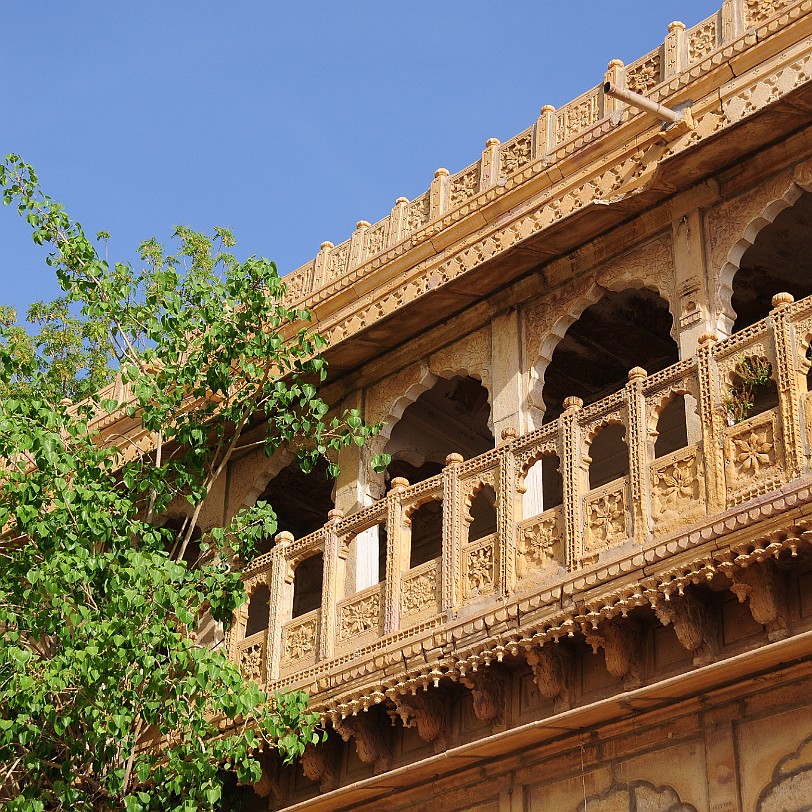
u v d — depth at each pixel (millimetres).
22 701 10672
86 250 12180
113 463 14641
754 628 9695
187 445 14477
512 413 12438
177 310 12164
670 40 12375
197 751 10953
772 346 9867
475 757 10836
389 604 11570
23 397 11930
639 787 10000
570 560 10438
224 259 12469
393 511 11930
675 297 11625
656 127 12039
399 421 14555
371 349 13789
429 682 10977
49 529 11125
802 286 13688
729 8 12078
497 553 11023
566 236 12352
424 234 13539
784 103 11000
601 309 13906
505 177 13312
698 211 11734
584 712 10047
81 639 10953
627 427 10508
